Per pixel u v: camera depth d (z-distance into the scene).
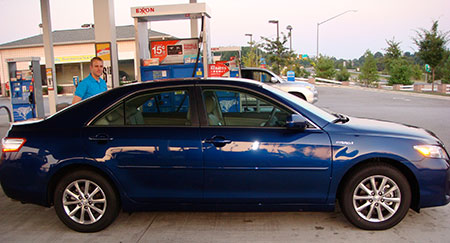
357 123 4.09
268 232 3.84
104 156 3.78
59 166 3.82
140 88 4.00
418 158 3.66
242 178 3.72
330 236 3.71
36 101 12.23
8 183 3.96
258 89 3.97
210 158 3.71
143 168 3.77
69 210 3.94
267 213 4.35
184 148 3.73
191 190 3.79
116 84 9.63
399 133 3.83
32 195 3.91
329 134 3.73
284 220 4.14
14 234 3.95
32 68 12.10
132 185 3.81
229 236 3.77
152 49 9.09
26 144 3.92
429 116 12.21
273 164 3.68
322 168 3.67
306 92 13.56
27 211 4.63
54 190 4.00
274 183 3.71
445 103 17.11
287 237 3.71
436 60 25.39
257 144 3.69
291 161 3.67
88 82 5.57
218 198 3.78
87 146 3.82
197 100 3.91
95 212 3.99
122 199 3.85
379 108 14.92
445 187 3.70
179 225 4.07
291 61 34.56
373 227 3.77
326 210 3.80
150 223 4.14
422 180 3.67
